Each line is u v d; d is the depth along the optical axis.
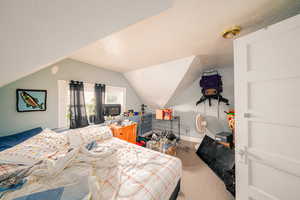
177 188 1.24
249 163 0.95
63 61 1.97
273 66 0.80
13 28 0.59
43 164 0.97
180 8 0.93
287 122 0.75
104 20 0.67
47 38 0.67
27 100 1.59
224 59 2.18
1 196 0.71
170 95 2.97
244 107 0.96
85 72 2.30
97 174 0.98
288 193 0.76
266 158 0.85
